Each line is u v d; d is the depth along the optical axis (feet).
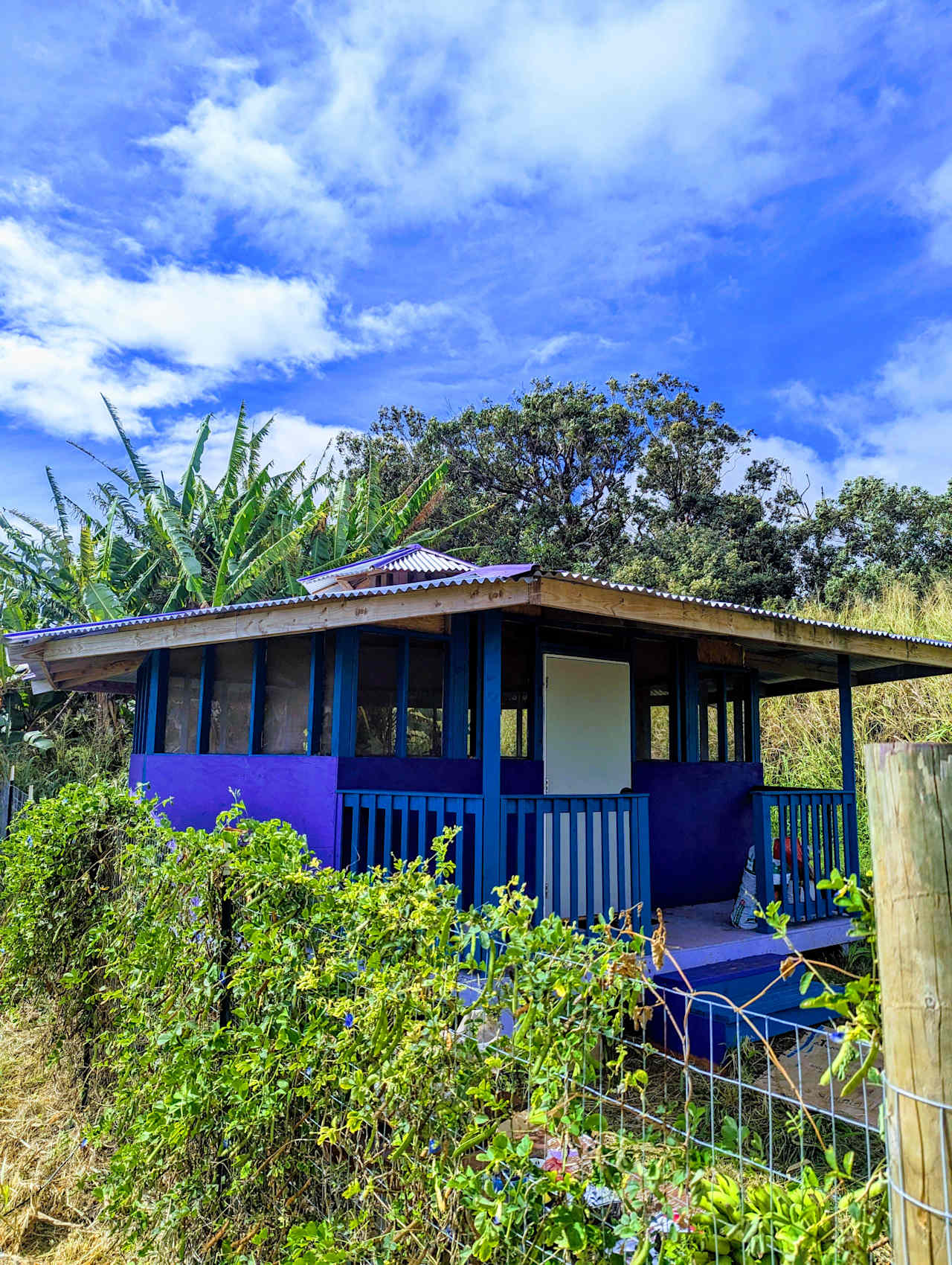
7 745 50.96
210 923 10.93
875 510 87.04
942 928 4.32
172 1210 10.37
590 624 25.14
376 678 22.88
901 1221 4.34
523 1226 6.23
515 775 23.39
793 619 21.86
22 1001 19.38
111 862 15.47
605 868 19.53
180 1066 10.16
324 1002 8.75
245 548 57.41
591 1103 7.93
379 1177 7.84
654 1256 5.63
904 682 42.60
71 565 57.62
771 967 19.67
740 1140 5.66
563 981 6.37
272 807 23.36
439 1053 7.18
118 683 39.73
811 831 24.35
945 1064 4.24
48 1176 13.32
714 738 28.45
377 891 8.73
